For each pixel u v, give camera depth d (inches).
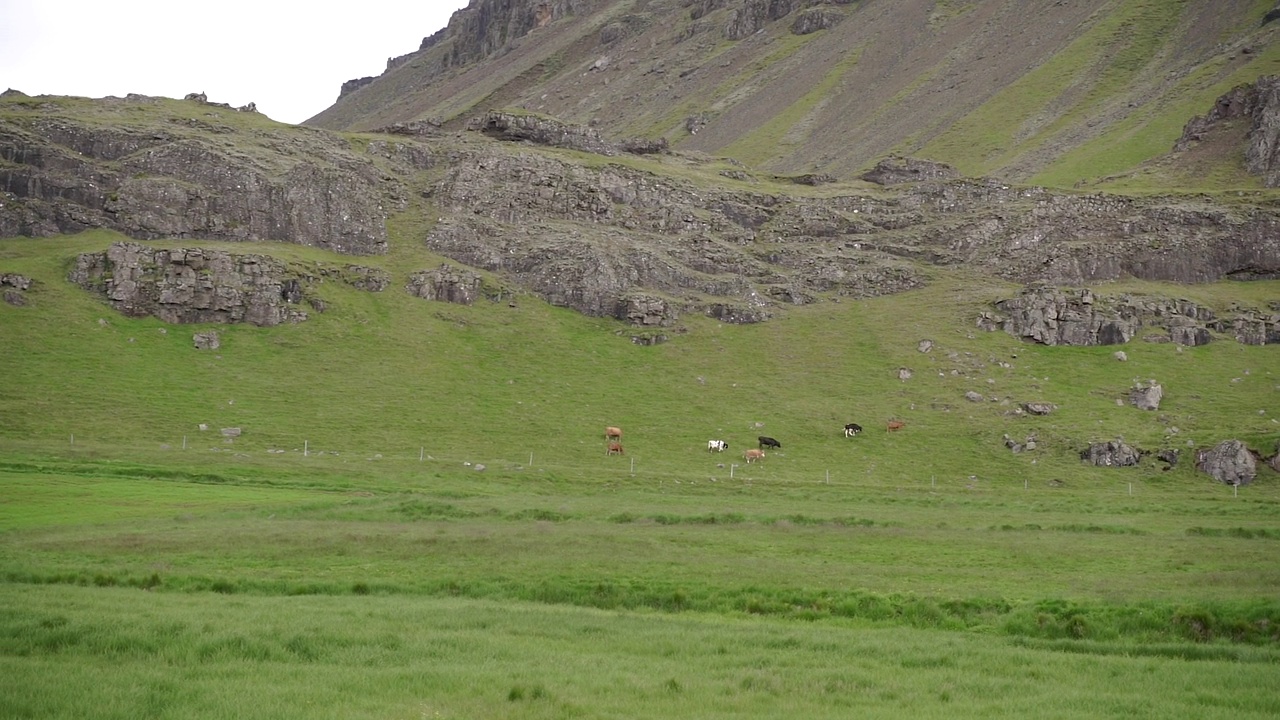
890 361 5595.5
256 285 5393.7
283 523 2529.5
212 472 3521.2
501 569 2043.6
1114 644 1520.7
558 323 5915.4
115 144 6200.8
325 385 4867.1
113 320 5083.7
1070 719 1079.6
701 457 4436.5
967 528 2883.9
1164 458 4429.1
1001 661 1368.1
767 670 1259.2
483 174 7027.6
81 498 2869.1
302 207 6161.4
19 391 4318.4
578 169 7298.2
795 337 5954.7
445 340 5506.9
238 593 1777.8
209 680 1128.8
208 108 7278.5
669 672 1242.0
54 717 975.6
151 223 5816.9
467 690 1113.4
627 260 6417.3
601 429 4712.1
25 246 5541.3
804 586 1920.5
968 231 7145.7
